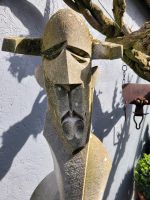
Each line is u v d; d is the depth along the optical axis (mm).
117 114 4816
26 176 3125
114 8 3510
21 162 3064
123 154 5109
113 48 1668
